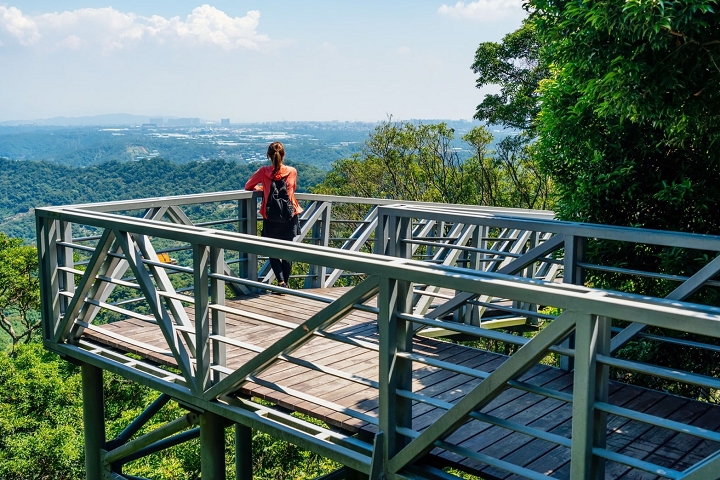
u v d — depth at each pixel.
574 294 2.41
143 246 4.21
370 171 25.88
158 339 5.20
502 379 2.67
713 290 5.48
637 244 6.05
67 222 5.01
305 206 13.58
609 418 3.72
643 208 6.22
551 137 6.66
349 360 4.70
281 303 6.38
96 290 4.84
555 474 3.04
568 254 4.31
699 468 2.24
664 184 5.68
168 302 4.25
